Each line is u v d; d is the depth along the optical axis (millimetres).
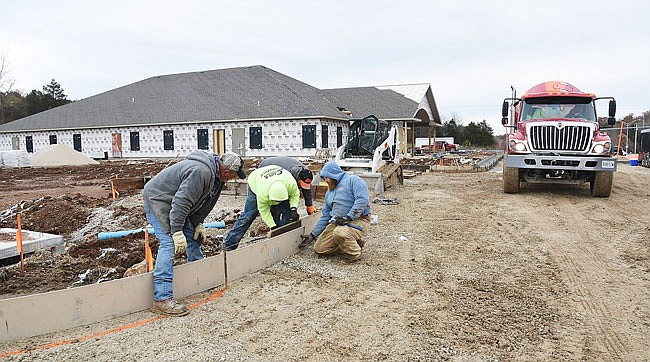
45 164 24203
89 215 9641
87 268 5992
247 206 6469
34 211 9867
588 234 7734
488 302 4875
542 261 6293
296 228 6664
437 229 8164
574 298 4984
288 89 30328
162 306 4418
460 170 19484
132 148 32094
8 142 36875
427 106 36344
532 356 3779
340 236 6086
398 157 15273
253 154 28516
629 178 16562
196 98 32344
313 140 27047
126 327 4164
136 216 9312
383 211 9844
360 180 6309
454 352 3828
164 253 4520
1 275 5453
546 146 11242
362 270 5926
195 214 5176
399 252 6750
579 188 13164
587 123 11109
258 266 5820
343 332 4172
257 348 3859
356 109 31578
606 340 4066
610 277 5633
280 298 4938
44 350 3717
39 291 5160
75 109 36375
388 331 4195
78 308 4129
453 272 5855
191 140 30188
